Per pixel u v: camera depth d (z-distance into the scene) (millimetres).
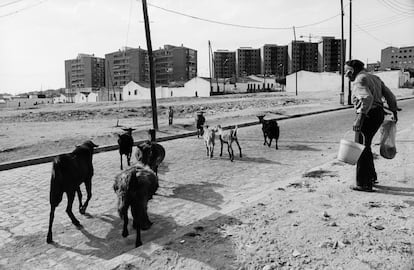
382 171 8062
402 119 20281
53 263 4941
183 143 16172
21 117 30938
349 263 4062
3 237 5898
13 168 11680
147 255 4574
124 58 158750
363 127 6609
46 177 10258
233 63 171125
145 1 18594
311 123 21781
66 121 27938
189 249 4684
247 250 4562
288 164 10867
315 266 4051
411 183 7016
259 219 5582
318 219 5422
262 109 31688
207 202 7324
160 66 158250
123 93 96062
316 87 83562
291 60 159000
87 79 181500
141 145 8211
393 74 72000
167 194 7980
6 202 7824
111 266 4320
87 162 6711
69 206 6184
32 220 6668
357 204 6004
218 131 12305
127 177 5328
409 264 3949
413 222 5105
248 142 15539
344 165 9211
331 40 151000
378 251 4293
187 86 86688
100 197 8000
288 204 6234
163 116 31109
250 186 8477
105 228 6148
